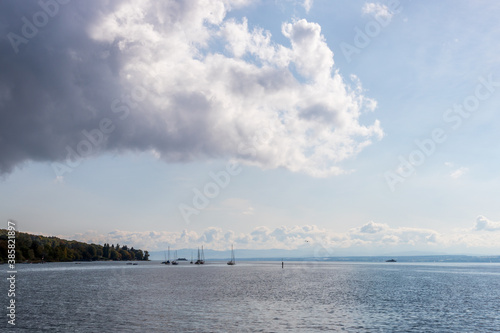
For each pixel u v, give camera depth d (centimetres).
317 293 10138
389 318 6247
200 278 16812
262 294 9806
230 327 5481
